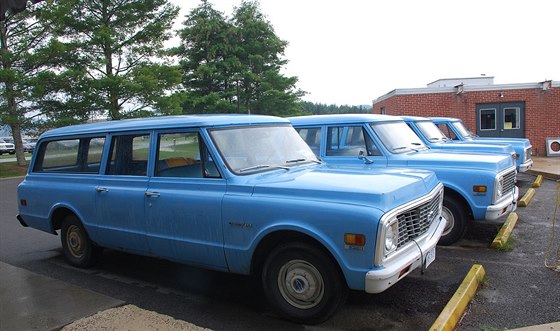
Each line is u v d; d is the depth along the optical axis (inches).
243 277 216.4
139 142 205.5
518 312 163.8
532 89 772.6
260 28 1459.2
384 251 142.1
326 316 155.5
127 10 996.6
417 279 200.8
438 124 463.8
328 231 148.0
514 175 273.6
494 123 792.3
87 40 954.1
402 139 289.0
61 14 874.8
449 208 249.8
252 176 176.6
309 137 294.0
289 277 161.2
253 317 170.9
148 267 238.1
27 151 1888.5
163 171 195.8
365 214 142.3
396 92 804.6
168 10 1026.1
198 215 178.1
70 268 241.4
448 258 229.0
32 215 253.8
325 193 154.6
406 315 166.2
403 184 161.3
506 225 274.2
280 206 157.9
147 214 195.8
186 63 1389.0
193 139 185.5
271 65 1503.4
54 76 864.9
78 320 163.2
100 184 218.2
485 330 150.3
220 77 1369.3
